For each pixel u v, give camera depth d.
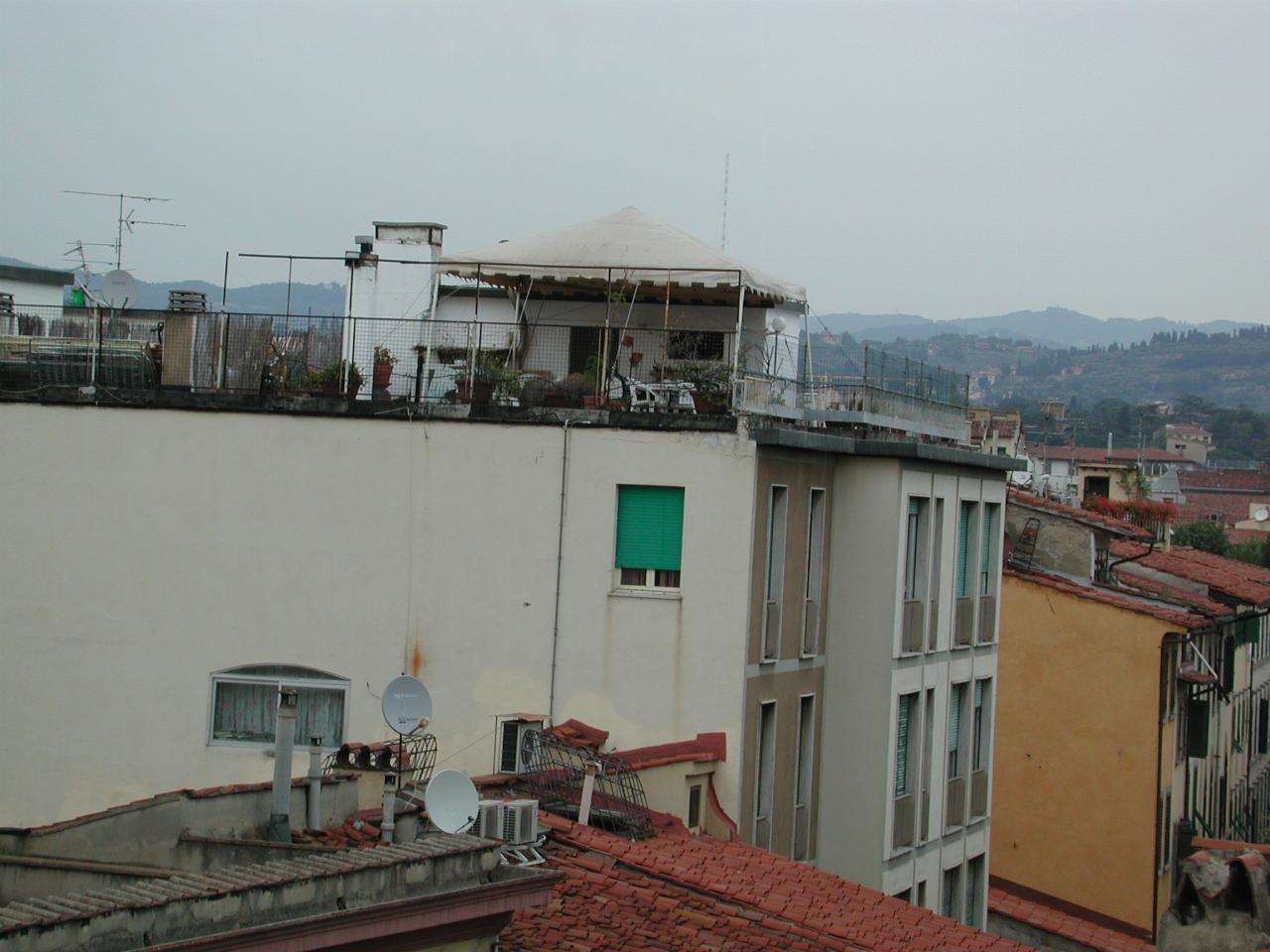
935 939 21.70
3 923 12.14
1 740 28.25
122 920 12.32
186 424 28.05
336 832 18.91
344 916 13.44
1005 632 40.38
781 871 23.33
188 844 17.62
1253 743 57.69
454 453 27.23
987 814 34.91
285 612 27.59
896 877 29.97
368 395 28.34
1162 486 149.00
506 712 26.81
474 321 29.33
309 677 27.47
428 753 26.19
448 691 27.03
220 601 27.81
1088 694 39.62
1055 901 39.56
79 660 28.14
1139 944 38.28
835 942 19.94
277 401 27.78
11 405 28.55
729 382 27.31
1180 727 42.06
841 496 29.75
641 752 25.03
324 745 27.38
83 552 28.20
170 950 12.30
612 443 26.78
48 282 43.69
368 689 27.27
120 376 28.78
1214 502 155.62
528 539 26.95
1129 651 39.38
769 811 27.47
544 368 30.02
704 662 26.33
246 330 28.94
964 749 33.56
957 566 32.88
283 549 27.66
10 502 28.45
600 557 26.75
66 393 28.41
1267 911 15.67
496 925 14.91
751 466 26.36
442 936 14.41
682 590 26.45
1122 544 50.00
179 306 30.20
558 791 23.59
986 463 32.84
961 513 33.31
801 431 27.48
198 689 27.78
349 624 27.41
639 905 19.80
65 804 28.02
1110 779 39.34
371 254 33.53
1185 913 15.88
